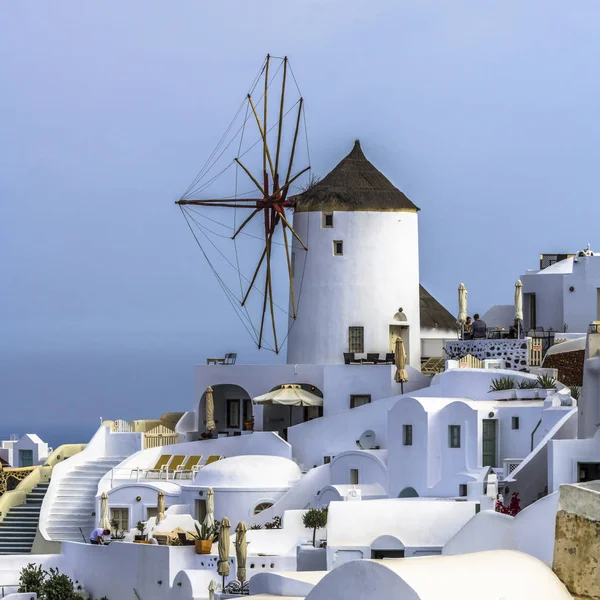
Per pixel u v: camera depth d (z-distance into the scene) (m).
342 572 44.38
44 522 88.31
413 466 77.62
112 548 77.88
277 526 79.12
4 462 103.50
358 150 94.56
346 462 81.56
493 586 44.22
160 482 86.12
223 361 93.69
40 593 77.44
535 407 74.44
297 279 92.94
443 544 67.94
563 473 65.88
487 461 75.31
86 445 97.38
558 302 90.44
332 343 91.69
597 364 68.88
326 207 91.94
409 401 77.88
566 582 46.31
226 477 83.44
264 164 93.00
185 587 72.75
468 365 84.38
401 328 92.31
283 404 88.94
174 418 96.44
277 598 56.25
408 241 92.62
